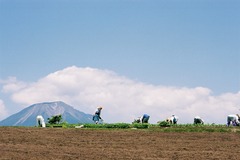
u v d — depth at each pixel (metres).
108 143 23.91
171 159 19.98
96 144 23.48
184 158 20.25
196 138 26.11
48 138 24.80
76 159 19.36
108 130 28.58
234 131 29.11
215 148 23.00
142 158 20.03
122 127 31.66
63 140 24.34
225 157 20.61
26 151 20.72
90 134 26.67
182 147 23.14
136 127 31.56
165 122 33.34
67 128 29.19
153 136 26.52
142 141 24.73
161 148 22.73
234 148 23.12
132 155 20.66
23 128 28.34
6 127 28.70
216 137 26.53
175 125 33.47
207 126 32.47
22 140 23.88
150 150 22.09
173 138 25.97
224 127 31.41
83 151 21.34
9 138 24.23
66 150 21.45
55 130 27.83
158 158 20.12
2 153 19.98
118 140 24.89
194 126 32.47
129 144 23.73
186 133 27.89
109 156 20.22
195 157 20.52
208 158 20.33
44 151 20.94
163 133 27.72
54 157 19.59
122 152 21.36
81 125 32.62
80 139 24.86
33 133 26.27
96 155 20.39
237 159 20.22
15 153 20.11
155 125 34.06
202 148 22.95
